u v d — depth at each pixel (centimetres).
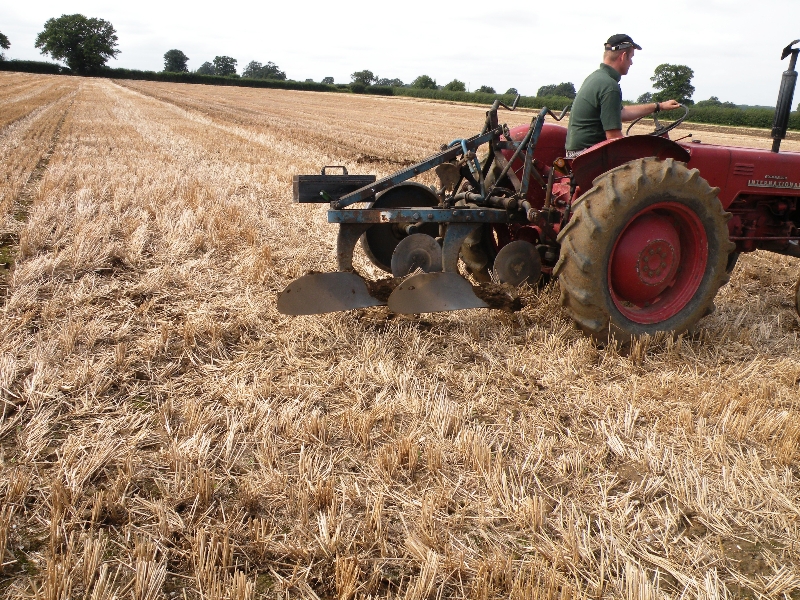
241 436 279
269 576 206
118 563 205
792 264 636
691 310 396
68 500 229
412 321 415
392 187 433
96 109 2402
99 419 284
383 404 304
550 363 361
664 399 329
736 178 444
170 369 335
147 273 486
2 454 255
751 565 219
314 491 237
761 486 258
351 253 411
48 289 442
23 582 196
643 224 379
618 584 204
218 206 719
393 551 218
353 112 3388
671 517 237
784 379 357
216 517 228
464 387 331
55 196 741
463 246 493
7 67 8019
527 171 418
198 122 2066
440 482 253
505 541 224
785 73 450
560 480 260
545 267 453
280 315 416
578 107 433
